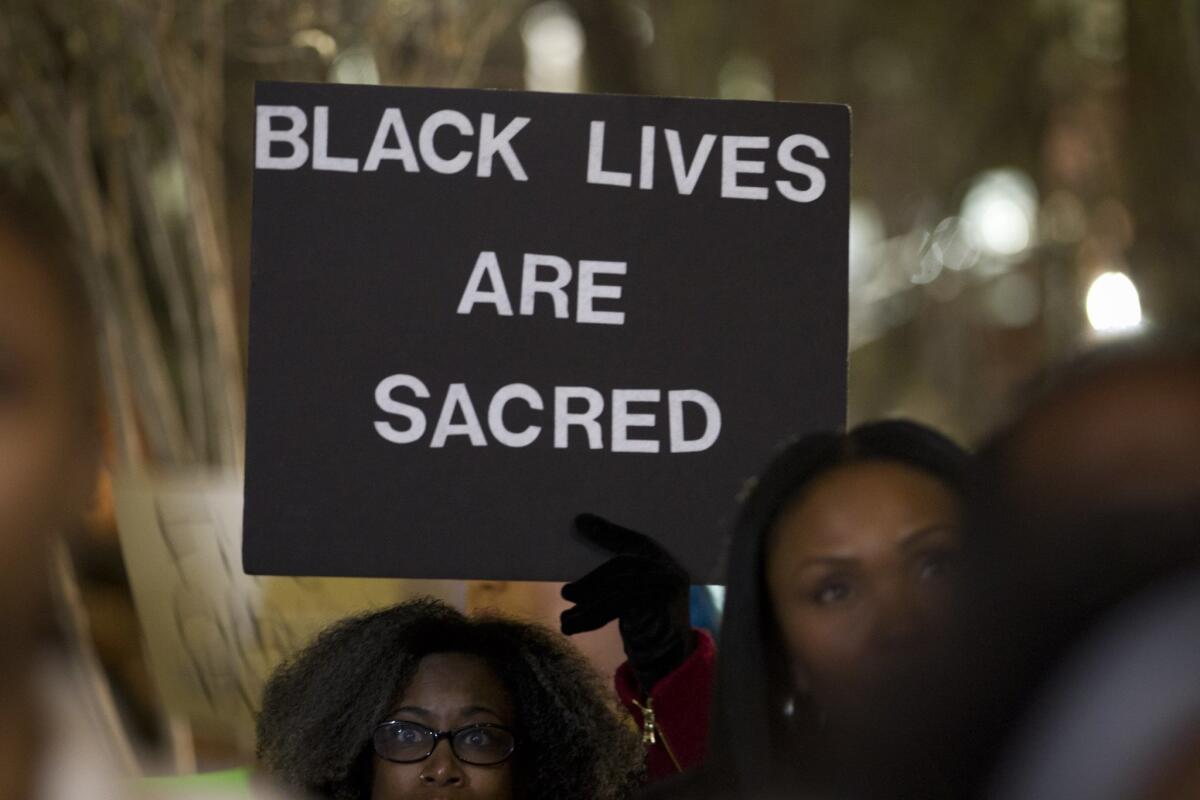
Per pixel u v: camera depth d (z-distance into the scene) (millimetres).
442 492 5301
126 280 8648
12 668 1687
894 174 30438
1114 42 21859
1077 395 2848
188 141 8828
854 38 29578
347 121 5352
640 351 5395
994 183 29562
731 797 3902
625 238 5418
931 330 29344
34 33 8570
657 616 5207
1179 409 2707
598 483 5344
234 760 6492
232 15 9289
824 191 5484
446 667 4949
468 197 5375
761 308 5445
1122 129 16594
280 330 5293
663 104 5445
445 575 5285
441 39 9969
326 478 5270
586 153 5418
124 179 8898
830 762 3436
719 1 27234
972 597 2527
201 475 8094
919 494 3953
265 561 5242
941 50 28688
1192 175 15836
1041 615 2252
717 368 5414
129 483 6555
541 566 5305
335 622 5223
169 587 6504
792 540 3986
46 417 1790
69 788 1678
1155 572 2217
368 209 5348
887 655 3580
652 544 5312
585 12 22078
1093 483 2615
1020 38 27484
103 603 6512
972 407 28312
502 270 5371
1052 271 26688
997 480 2910
